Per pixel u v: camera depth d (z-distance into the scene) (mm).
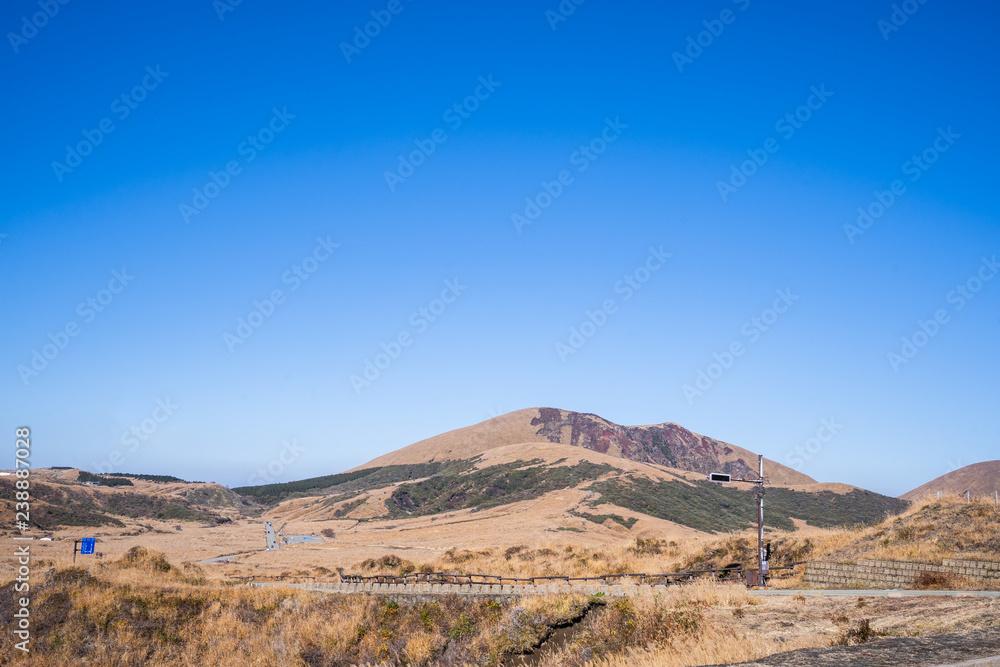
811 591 24500
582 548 57531
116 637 31141
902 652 10211
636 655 18328
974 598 18688
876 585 25516
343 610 33250
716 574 38750
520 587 33781
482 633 27672
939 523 32594
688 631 19266
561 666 21125
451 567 55781
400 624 31406
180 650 31234
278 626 32812
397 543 98938
